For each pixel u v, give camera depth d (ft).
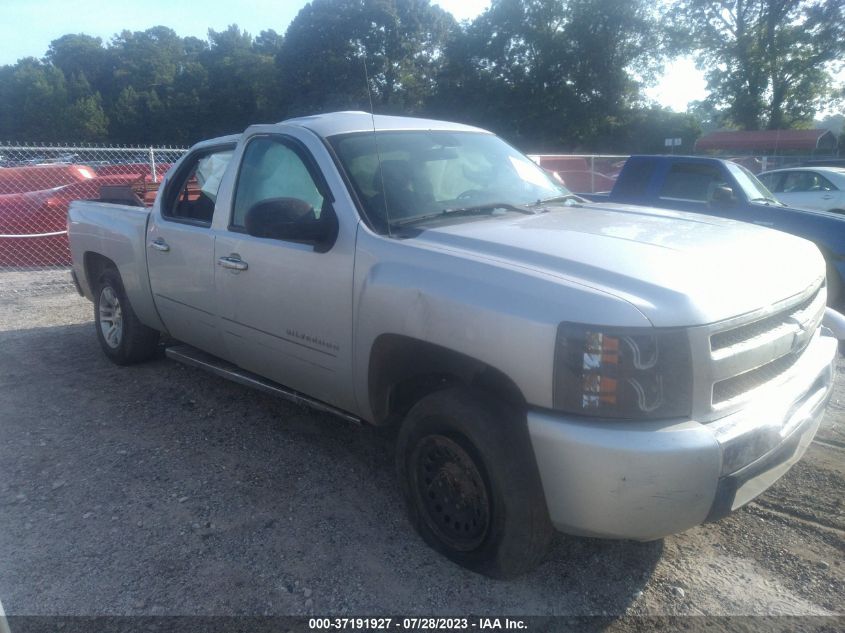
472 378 10.02
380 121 14.01
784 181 48.75
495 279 9.64
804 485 13.02
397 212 11.93
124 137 247.70
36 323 24.66
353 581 10.38
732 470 8.83
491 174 14.02
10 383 18.31
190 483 13.14
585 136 165.17
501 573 9.91
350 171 12.26
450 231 11.23
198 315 15.29
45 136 251.60
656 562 10.91
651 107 167.63
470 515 10.21
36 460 14.03
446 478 10.48
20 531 11.58
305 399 13.56
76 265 20.30
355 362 11.61
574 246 10.29
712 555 11.09
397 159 13.03
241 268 13.55
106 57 292.40
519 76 163.12
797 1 139.74
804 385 10.34
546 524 9.58
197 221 15.34
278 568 10.66
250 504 12.42
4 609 9.75
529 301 9.16
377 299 10.91
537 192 14.20
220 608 9.82
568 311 8.82
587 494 8.73
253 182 13.92
